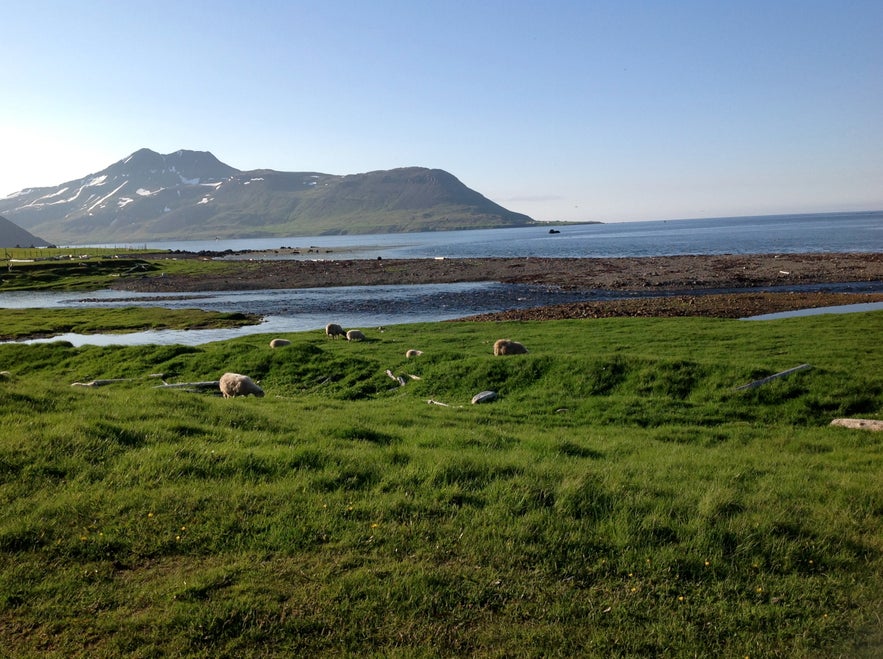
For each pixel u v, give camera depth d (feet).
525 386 71.26
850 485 33.19
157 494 28.02
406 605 20.85
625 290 208.44
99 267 355.97
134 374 88.22
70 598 20.89
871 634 19.85
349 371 83.05
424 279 276.82
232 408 47.55
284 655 18.56
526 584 22.33
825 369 65.41
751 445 47.96
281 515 26.48
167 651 18.56
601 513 27.89
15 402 39.55
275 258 519.19
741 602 21.66
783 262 271.49
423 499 28.48
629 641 19.44
